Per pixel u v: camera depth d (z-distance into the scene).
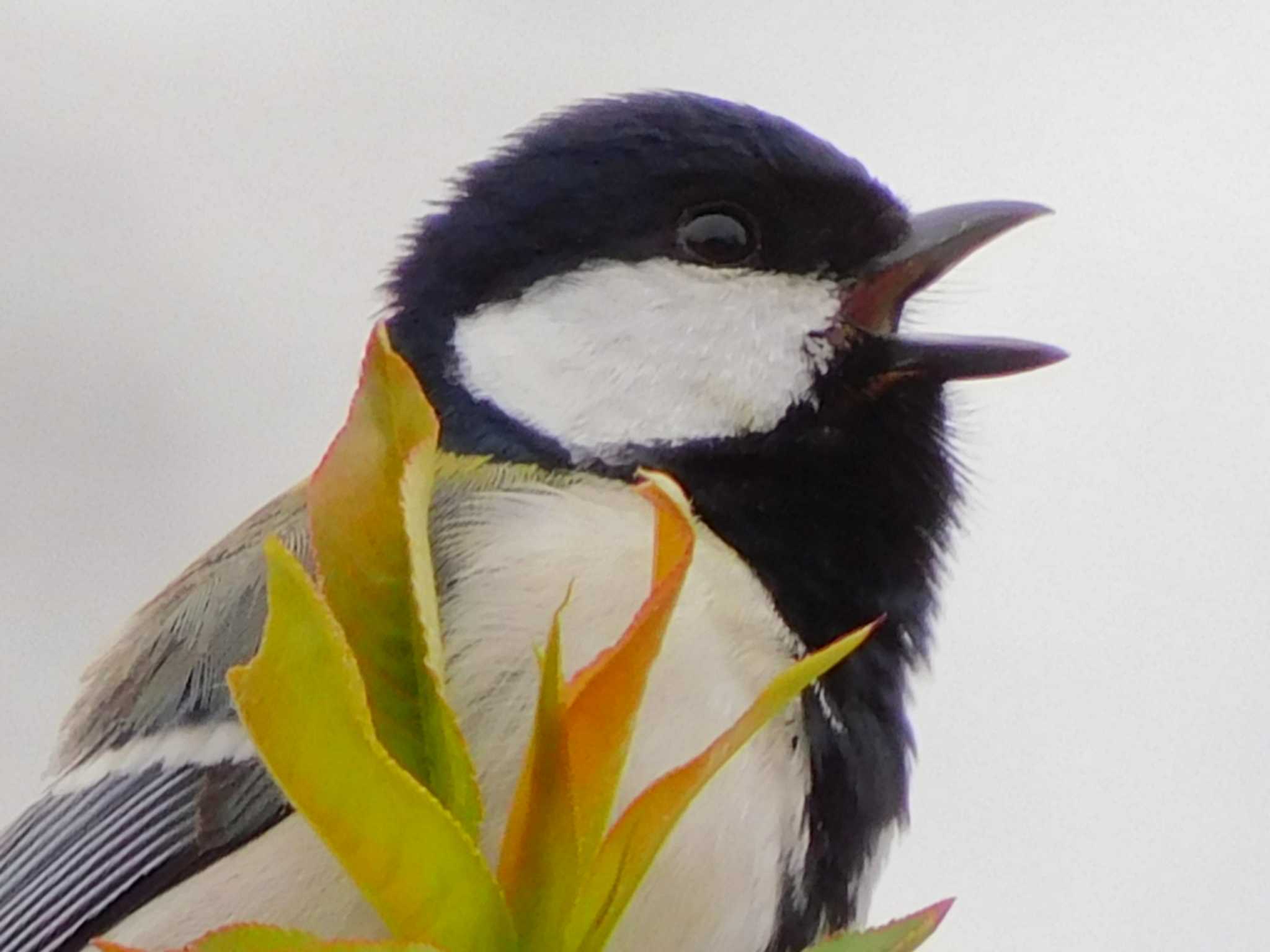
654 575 1.03
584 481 1.06
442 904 0.98
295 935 0.93
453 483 1.06
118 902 1.06
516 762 1.05
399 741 1.03
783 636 1.06
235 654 1.06
